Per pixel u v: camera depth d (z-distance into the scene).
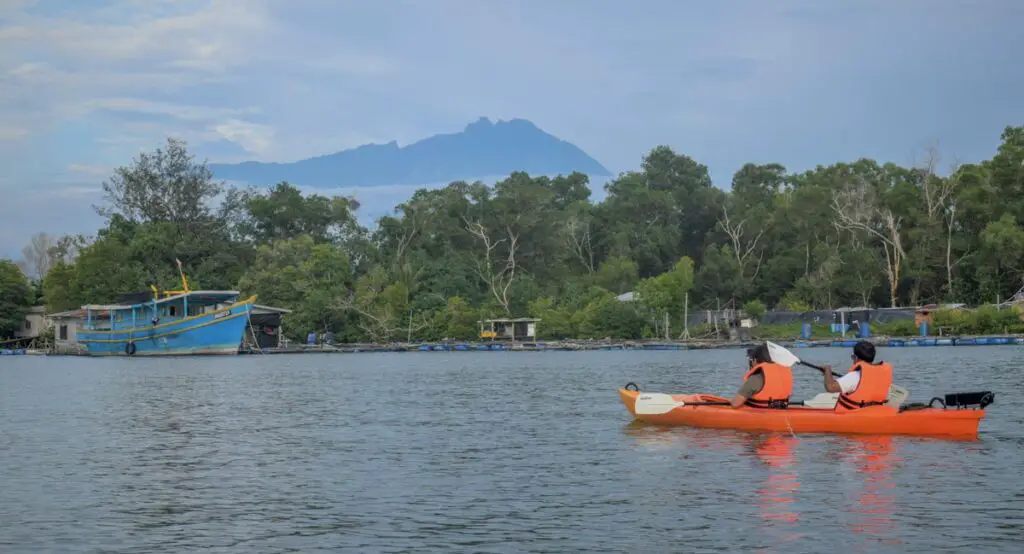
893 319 88.94
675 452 18.97
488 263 102.75
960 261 94.62
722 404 22.89
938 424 20.27
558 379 41.50
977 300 91.12
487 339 89.88
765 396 21.83
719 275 103.19
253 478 16.80
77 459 19.08
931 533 12.42
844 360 58.16
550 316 90.81
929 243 96.56
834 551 11.66
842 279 96.88
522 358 66.94
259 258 95.75
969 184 97.06
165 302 81.06
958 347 73.12
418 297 96.31
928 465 17.17
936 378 37.69
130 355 80.88
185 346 79.31
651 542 12.21
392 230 111.56
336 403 30.75
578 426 23.33
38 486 16.22
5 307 101.44
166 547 12.28
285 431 23.22
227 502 14.82
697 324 93.12
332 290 92.31
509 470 17.27
